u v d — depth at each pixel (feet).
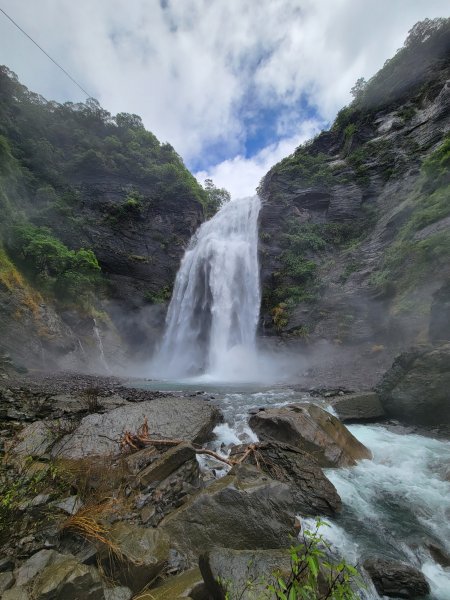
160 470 16.28
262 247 93.91
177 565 10.90
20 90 116.47
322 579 8.25
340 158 115.75
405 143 92.73
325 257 85.05
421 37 112.47
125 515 13.23
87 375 59.26
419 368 28.02
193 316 101.30
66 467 15.60
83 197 106.73
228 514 13.12
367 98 125.80
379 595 10.82
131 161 121.60
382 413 29.32
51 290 71.51
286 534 13.00
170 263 109.91
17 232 67.10
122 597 8.84
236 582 8.45
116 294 96.58
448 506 15.80
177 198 120.26
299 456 19.24
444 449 22.53
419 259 52.85
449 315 33.94
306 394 37.27
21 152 101.40
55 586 7.67
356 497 16.89
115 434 20.70
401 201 77.05
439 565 12.37
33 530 10.50
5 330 54.60
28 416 25.43
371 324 58.08
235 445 21.43
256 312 87.40
